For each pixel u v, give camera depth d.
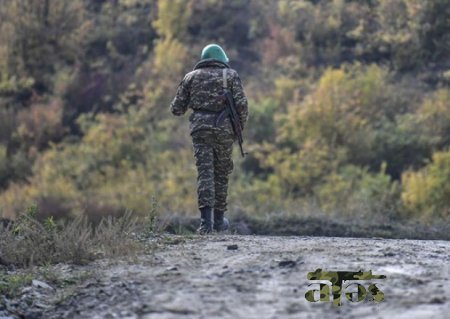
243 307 9.03
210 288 9.88
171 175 54.56
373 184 47.06
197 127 16.30
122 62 84.12
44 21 84.12
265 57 79.44
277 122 60.94
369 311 8.71
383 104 62.91
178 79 75.88
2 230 14.10
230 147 16.55
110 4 92.31
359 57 77.19
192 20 87.38
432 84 70.44
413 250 12.29
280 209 27.92
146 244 13.35
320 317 8.58
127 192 52.25
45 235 13.13
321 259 11.29
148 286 10.20
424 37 74.00
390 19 77.44
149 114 69.06
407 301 8.98
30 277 11.08
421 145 56.72
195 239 14.16
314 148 53.69
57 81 79.06
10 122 71.56
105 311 9.40
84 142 66.62
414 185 42.41
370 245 12.83
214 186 16.45
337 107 57.62
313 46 79.25
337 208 28.58
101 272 11.33
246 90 72.75
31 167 65.19
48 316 9.67
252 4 88.56
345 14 81.12
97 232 13.80
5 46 82.31
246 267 10.93
